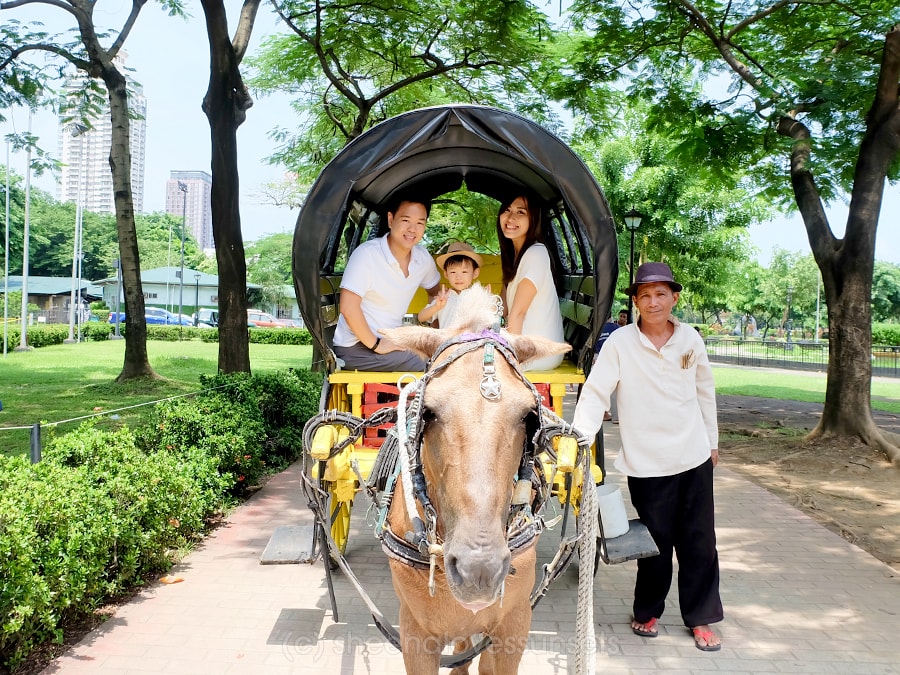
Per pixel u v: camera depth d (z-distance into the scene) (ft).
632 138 82.99
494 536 6.24
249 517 21.50
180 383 49.80
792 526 21.62
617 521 12.79
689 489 13.48
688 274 82.43
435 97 58.13
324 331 13.92
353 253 15.19
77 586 12.98
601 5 35.55
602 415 13.41
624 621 14.65
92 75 46.96
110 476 15.70
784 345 114.32
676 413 13.33
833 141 32.22
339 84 44.21
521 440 7.20
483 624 8.51
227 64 35.91
